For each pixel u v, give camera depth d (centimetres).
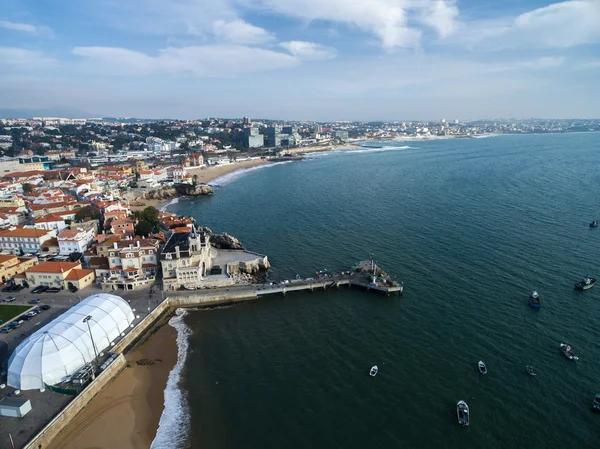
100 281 11650
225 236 14912
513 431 6322
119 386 7519
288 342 9000
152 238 13675
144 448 6097
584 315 9556
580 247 13875
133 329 9081
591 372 7619
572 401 6919
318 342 8956
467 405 6844
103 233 15725
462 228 16438
